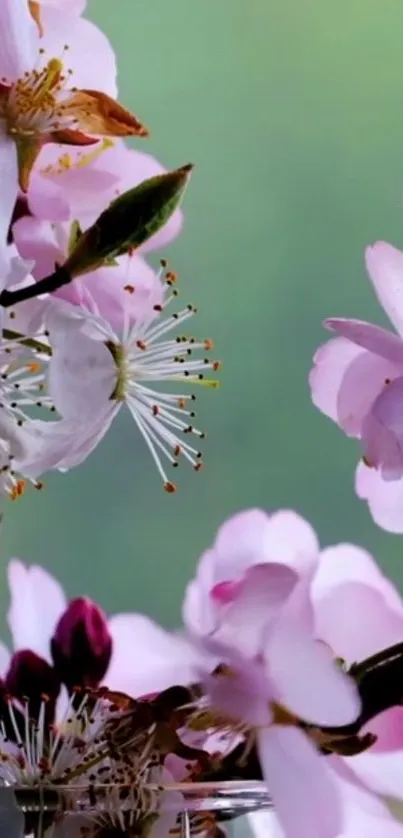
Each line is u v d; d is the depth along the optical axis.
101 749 0.56
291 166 0.68
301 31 0.68
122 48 0.67
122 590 0.68
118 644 0.56
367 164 0.68
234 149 0.68
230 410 0.68
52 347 0.55
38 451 0.55
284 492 0.68
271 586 0.55
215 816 0.56
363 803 0.55
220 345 0.68
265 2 0.68
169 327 0.56
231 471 0.68
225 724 0.55
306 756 0.55
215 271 0.68
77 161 0.57
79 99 0.56
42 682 0.56
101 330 0.56
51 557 0.68
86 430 0.55
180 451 0.57
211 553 0.56
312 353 0.68
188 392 0.67
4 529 0.68
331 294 0.68
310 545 0.56
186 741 0.56
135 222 0.55
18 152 0.56
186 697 0.55
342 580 0.57
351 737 0.55
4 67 0.56
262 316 0.68
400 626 0.56
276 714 0.55
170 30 0.68
